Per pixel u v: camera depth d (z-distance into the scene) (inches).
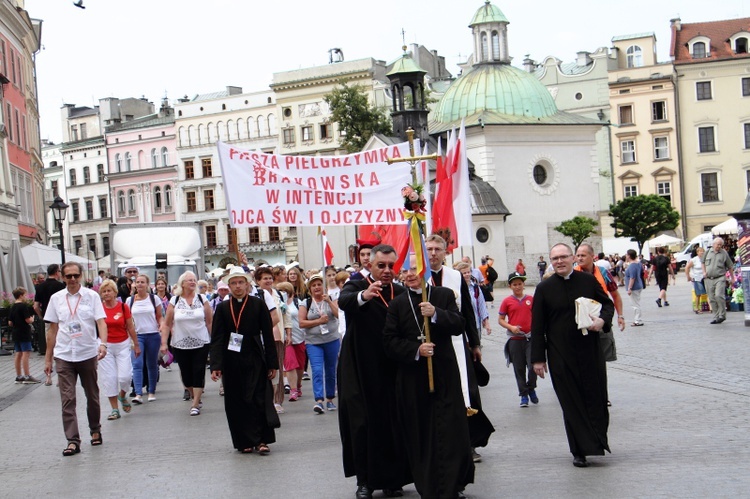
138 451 498.0
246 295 481.7
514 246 2743.6
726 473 370.0
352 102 3095.5
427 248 414.3
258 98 4220.0
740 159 3639.3
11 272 1358.3
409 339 354.9
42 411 683.4
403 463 370.0
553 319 409.4
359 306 373.7
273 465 438.9
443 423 348.5
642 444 438.3
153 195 4483.3
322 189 558.6
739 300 1248.8
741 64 3624.5
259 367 477.1
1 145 1809.8
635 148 3710.6
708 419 492.7
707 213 3663.9
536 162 2783.0
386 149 565.3
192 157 4367.6
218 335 477.4
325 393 627.5
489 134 2746.1
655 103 3690.9
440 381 351.9
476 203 2623.0
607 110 3774.6
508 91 2847.0
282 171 552.7
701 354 788.6
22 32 2156.7
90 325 518.6
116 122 4719.5
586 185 2834.6
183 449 496.7
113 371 628.7
